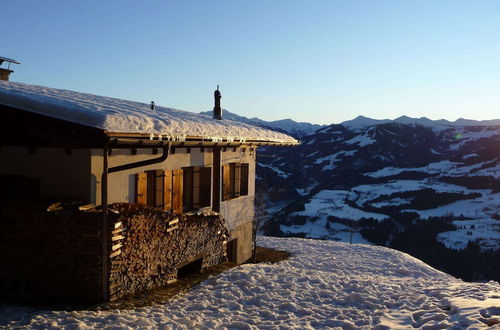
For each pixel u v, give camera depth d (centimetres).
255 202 1675
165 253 902
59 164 785
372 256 1686
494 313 646
